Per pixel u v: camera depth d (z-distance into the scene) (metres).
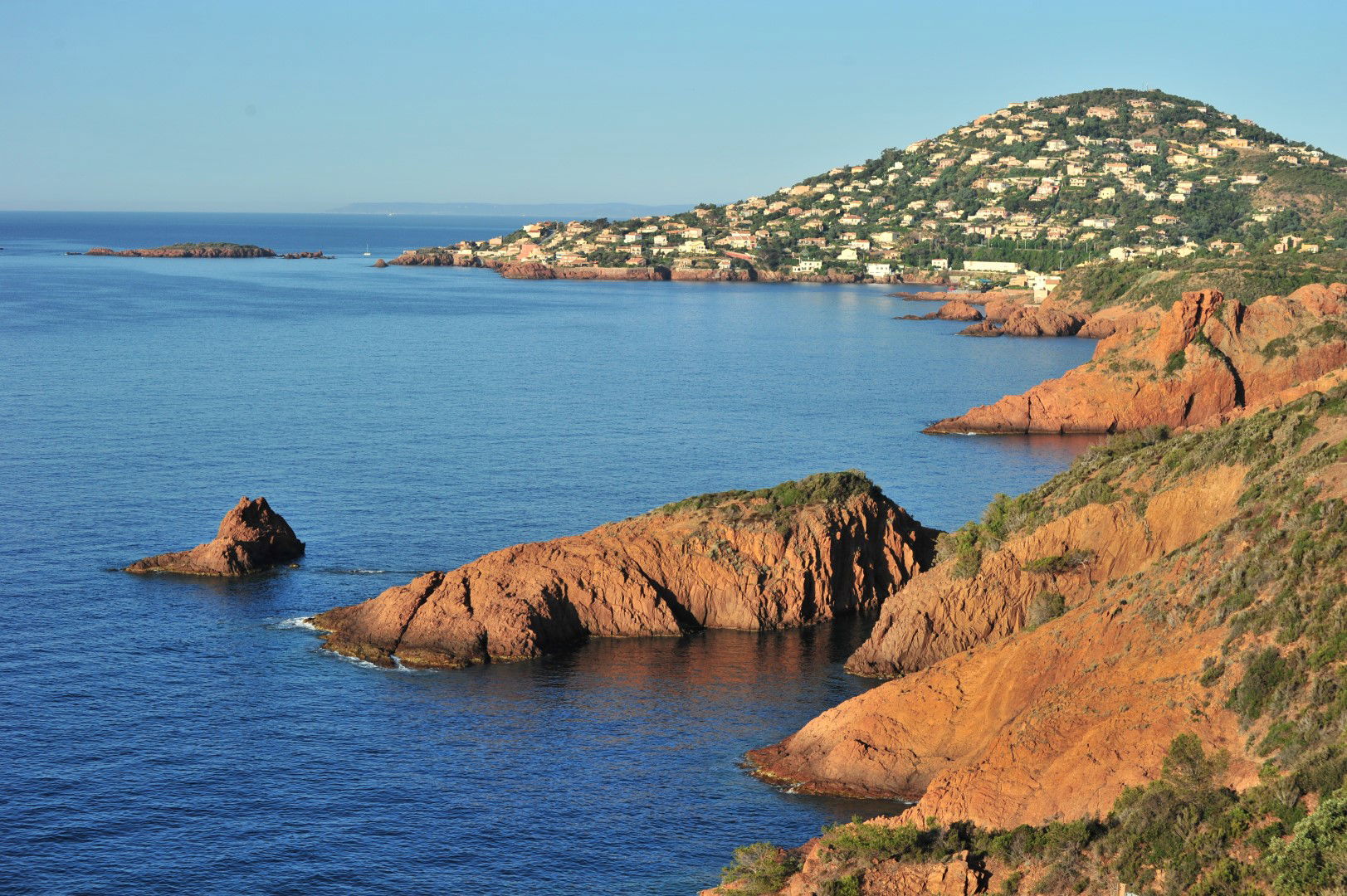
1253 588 48.50
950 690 55.31
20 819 52.38
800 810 52.44
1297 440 61.09
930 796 46.97
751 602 76.62
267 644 73.06
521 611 72.19
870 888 42.34
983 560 69.62
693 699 65.12
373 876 48.28
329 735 60.50
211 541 92.38
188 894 47.25
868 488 82.50
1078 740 46.69
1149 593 53.12
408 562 89.25
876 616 78.81
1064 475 76.25
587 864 48.91
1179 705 45.69
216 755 58.38
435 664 69.88
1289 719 42.28
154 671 68.62
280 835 51.19
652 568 77.00
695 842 50.25
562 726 61.59
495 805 53.38
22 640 72.81
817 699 65.12
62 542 93.00
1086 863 41.06
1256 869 37.66
